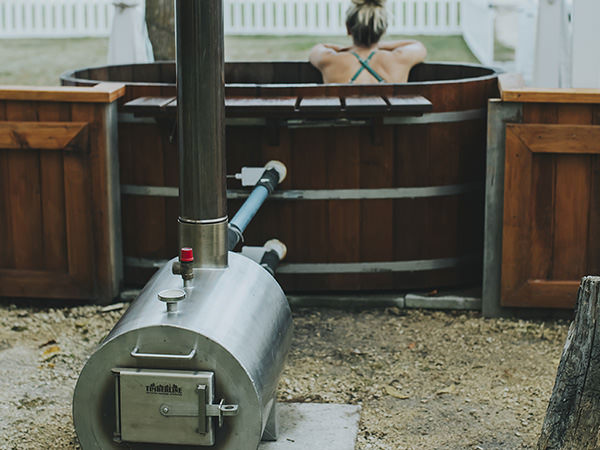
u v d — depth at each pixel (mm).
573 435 2893
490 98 4672
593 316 2826
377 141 4516
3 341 4238
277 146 4512
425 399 3648
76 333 4344
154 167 4621
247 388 2600
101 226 4559
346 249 4629
